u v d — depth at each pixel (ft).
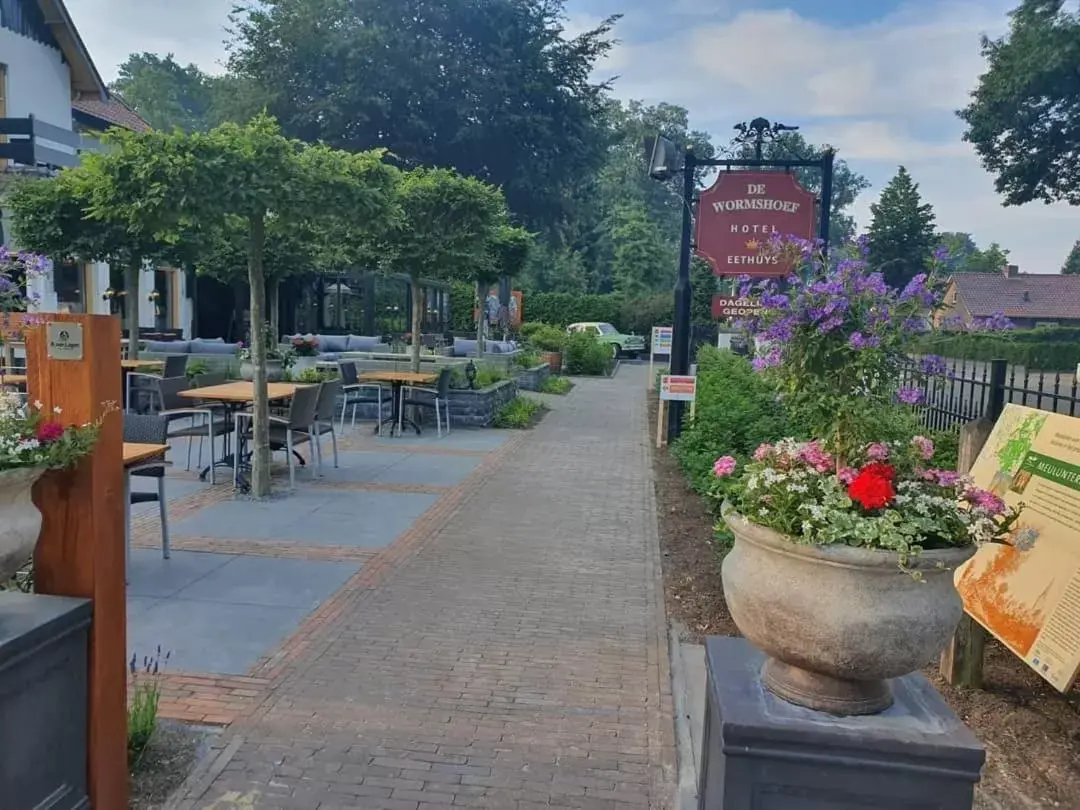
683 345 37.40
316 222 24.59
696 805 9.83
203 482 26.96
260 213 22.24
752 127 34.91
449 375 39.99
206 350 52.01
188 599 16.30
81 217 37.93
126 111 82.64
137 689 11.85
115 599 9.02
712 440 26.37
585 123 108.58
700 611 16.58
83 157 21.86
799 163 32.94
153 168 20.43
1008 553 12.14
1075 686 13.03
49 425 8.11
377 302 93.15
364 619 15.56
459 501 25.53
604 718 12.08
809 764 7.43
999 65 96.94
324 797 9.99
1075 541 10.91
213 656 13.74
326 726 11.61
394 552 19.84
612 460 33.76
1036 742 11.32
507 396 47.93
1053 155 99.04
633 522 23.59
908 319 8.76
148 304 72.13
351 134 96.73
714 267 33.19
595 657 14.20
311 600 16.44
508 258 50.90
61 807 8.32
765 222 32.73
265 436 25.03
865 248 9.05
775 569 7.71
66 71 65.87
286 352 49.14
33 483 8.08
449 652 14.21
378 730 11.54
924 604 7.39
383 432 39.55
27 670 7.71
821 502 7.93
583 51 105.29
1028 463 12.36
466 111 97.60
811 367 8.86
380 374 39.09
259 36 96.22
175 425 39.50
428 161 97.50
